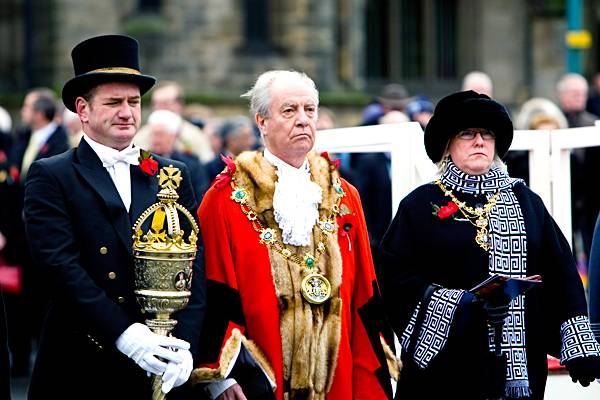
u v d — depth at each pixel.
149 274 11.73
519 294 12.16
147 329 11.60
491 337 12.46
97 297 11.59
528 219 12.76
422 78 61.94
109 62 12.06
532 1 63.34
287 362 12.12
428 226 12.73
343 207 12.62
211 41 52.62
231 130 25.08
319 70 54.50
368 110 30.48
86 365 11.80
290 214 12.27
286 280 12.20
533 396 12.76
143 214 11.95
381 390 12.43
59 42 50.25
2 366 12.16
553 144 15.70
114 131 12.04
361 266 12.69
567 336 12.63
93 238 11.85
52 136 23.42
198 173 21.83
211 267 12.30
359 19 56.88
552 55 63.72
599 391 15.39
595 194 23.75
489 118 12.62
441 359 12.48
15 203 23.97
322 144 15.52
